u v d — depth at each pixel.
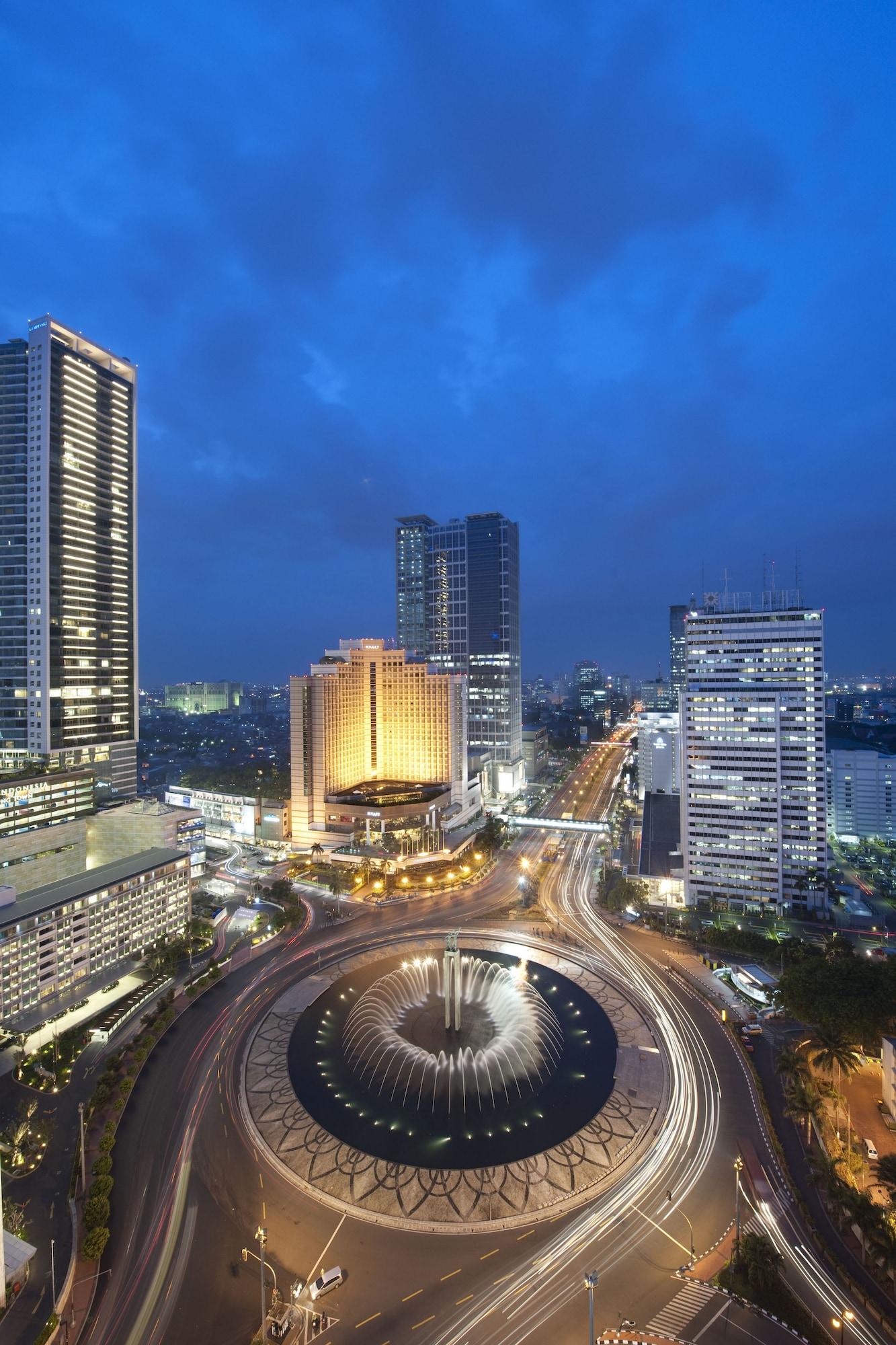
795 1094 94.75
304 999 138.75
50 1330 68.69
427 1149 96.62
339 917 184.62
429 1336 69.12
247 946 165.50
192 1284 75.19
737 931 161.62
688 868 191.62
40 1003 130.62
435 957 158.25
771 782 182.38
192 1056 118.50
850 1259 78.06
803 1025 127.31
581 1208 86.31
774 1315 71.50
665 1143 97.56
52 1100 106.88
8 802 184.25
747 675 184.50
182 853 168.50
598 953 160.62
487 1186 89.69
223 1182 90.19
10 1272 73.81
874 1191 86.75
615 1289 74.88
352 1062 117.19
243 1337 69.19
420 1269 77.44
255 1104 105.75
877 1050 117.31
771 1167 92.75
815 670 178.12
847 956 138.00
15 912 129.00
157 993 139.50
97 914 143.00
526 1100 107.62
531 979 147.12
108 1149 94.81
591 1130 100.25
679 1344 68.31
